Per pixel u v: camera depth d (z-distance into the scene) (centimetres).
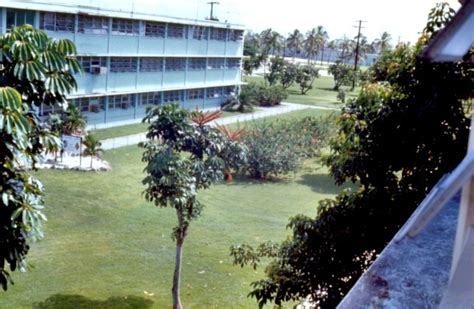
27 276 1031
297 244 599
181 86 3119
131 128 2616
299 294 594
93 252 1184
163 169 851
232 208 1600
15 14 2066
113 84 2606
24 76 499
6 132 478
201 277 1098
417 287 212
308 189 1888
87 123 2436
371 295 209
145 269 1120
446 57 116
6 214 502
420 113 532
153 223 1401
